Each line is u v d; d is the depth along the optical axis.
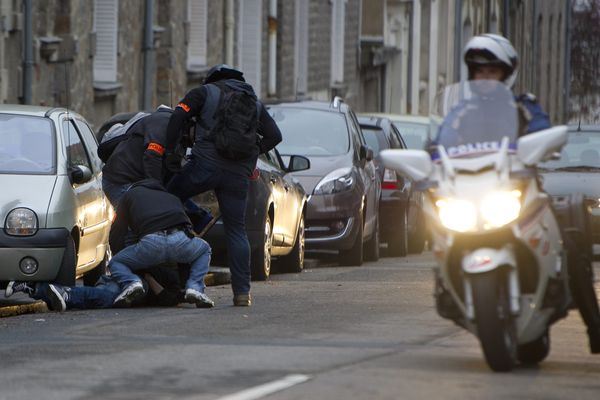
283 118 60.56
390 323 33.56
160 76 92.94
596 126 66.81
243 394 22.95
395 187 68.50
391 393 23.16
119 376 24.91
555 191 63.47
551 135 25.06
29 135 41.31
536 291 25.25
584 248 26.97
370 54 150.00
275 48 114.88
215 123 37.91
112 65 84.44
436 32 176.00
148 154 39.38
